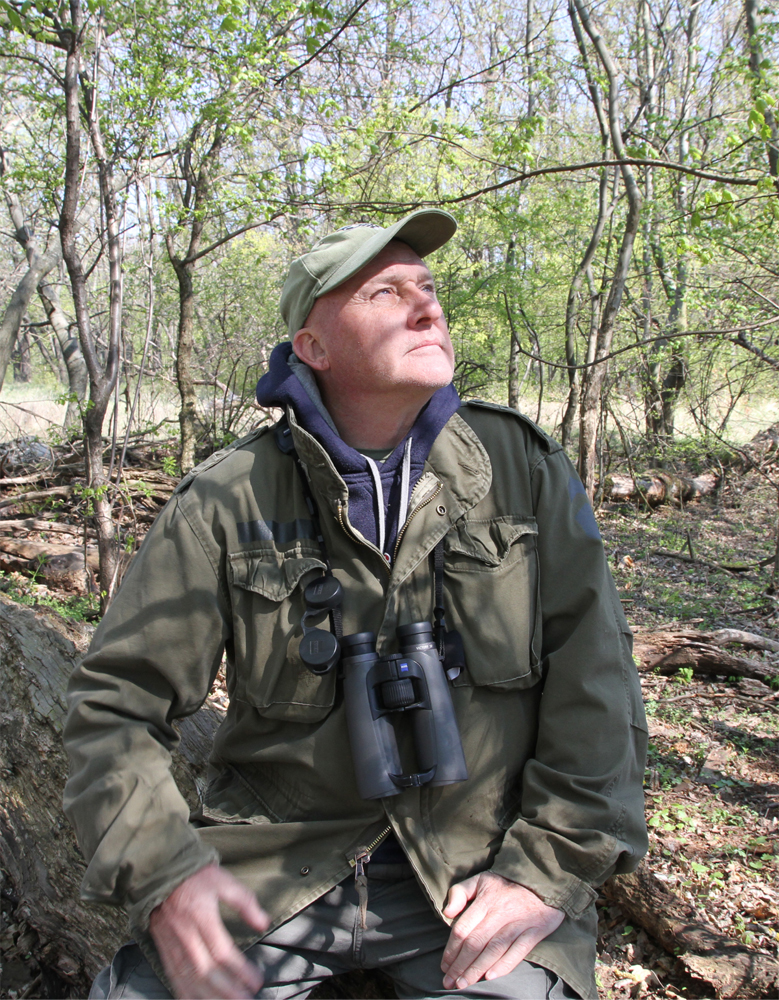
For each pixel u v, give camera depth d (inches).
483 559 62.2
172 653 61.1
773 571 324.5
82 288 211.0
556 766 60.9
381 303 62.0
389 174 364.2
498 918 56.2
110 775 57.3
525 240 465.1
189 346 434.0
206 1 274.2
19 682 107.4
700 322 483.2
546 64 369.4
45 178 312.2
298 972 60.4
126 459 438.0
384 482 63.3
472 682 61.4
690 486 508.1
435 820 61.5
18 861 97.0
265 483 63.6
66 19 209.5
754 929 98.7
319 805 61.7
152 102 242.2
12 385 892.0
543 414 706.8
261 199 299.3
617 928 97.9
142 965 59.6
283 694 61.2
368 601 61.8
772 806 136.4
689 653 209.0
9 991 88.4
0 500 374.3
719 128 394.3
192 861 54.6
